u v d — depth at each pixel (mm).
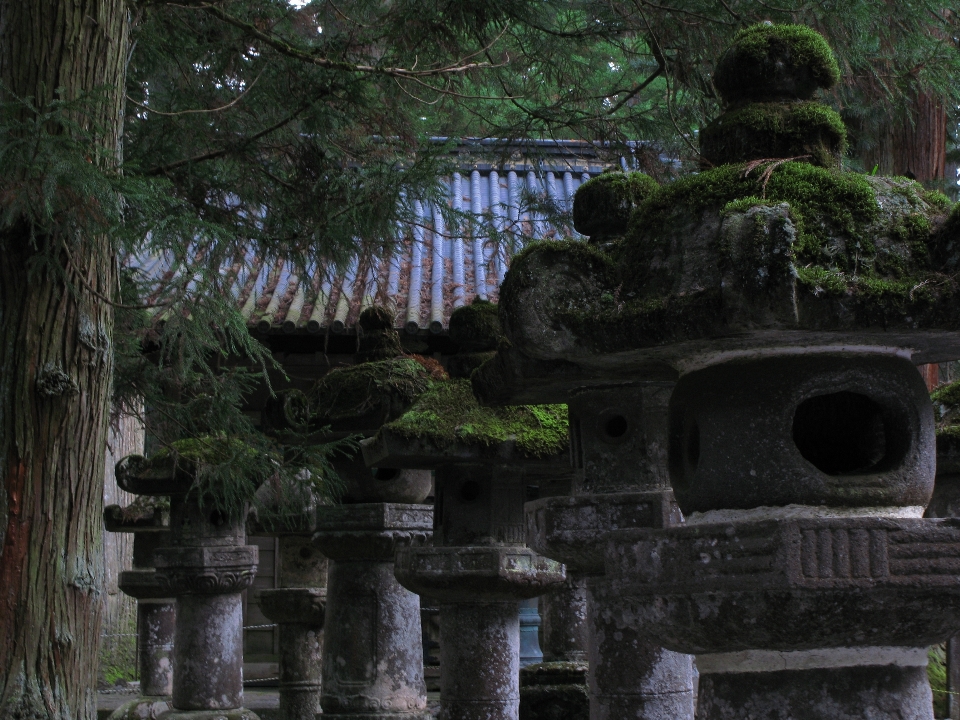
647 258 3057
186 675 7766
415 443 5184
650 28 5996
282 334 10266
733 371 3053
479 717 5555
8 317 4625
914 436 3057
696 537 2969
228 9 6453
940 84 6723
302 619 8727
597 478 4367
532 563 5594
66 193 4375
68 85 4703
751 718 3078
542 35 6809
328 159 6832
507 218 7504
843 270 2826
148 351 7734
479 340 5863
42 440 4582
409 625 7047
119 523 9172
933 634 2984
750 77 3324
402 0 6211
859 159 9609
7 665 4453
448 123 7738
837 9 5824
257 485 7074
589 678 4586
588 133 7301
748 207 2746
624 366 3445
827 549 2812
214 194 6910
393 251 7008
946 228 2859
